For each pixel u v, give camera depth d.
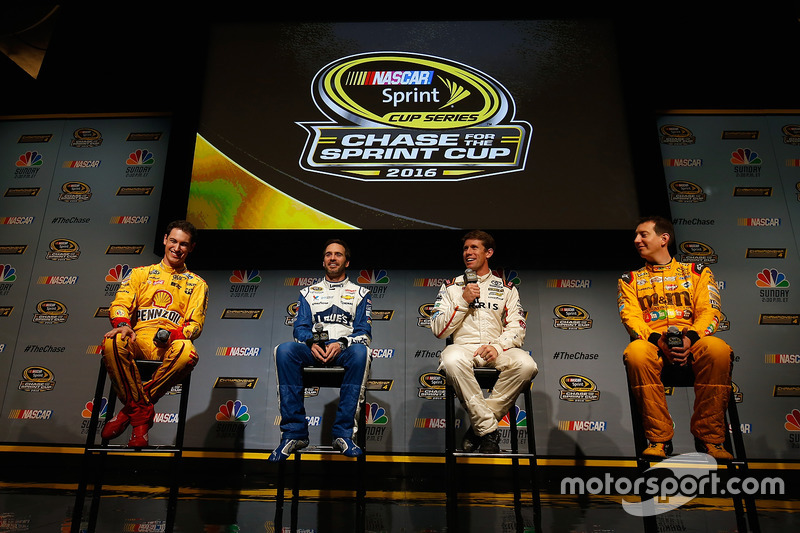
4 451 3.36
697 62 3.92
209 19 3.95
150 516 2.23
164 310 2.71
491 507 2.54
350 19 3.96
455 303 2.66
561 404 3.35
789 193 3.68
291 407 2.35
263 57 3.86
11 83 4.02
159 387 2.38
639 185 3.47
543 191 3.50
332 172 3.58
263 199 3.54
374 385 3.40
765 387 3.33
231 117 3.70
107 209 3.84
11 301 3.64
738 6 3.88
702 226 3.63
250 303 3.56
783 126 3.81
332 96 3.75
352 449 2.25
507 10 3.94
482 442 2.33
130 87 4.03
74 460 3.34
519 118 3.67
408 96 3.75
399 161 3.60
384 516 2.34
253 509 2.41
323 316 2.77
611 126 3.63
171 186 3.54
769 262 3.55
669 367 2.32
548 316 3.50
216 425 3.36
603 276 3.56
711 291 2.47
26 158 3.95
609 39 3.84
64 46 4.03
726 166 3.75
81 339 3.57
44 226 3.80
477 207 3.49
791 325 3.43
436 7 3.97
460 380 2.36
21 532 1.95
